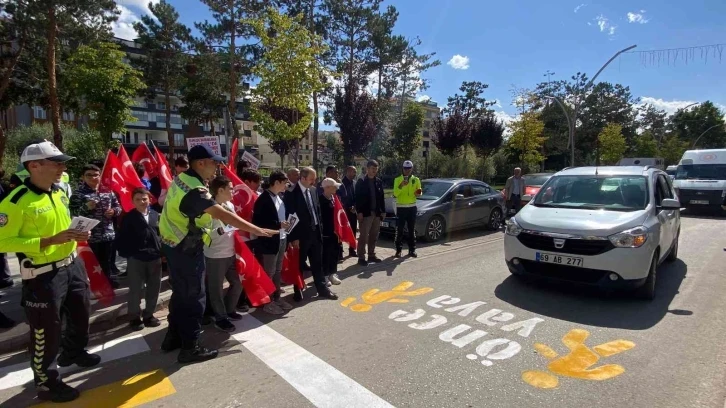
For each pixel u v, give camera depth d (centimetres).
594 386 339
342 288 623
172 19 3164
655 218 577
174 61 3194
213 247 459
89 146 2019
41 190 323
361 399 324
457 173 3052
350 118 2264
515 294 580
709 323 473
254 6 2308
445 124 3053
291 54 1262
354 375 362
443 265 758
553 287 611
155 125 5384
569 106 4609
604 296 568
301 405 317
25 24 2061
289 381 354
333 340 436
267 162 6919
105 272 574
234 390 341
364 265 757
